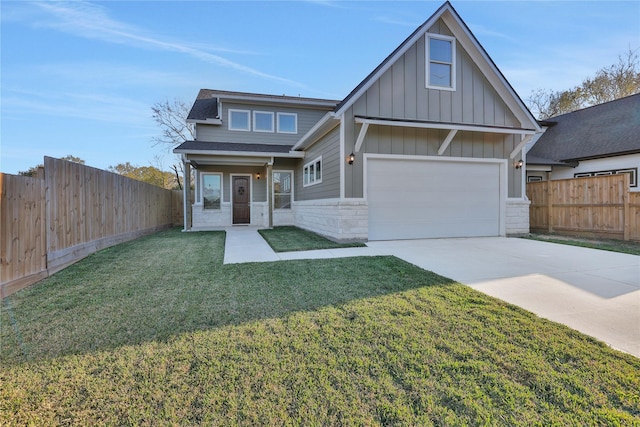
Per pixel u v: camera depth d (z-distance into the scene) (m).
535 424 1.65
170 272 4.81
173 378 2.05
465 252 6.49
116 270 4.95
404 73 8.03
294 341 2.54
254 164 12.05
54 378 2.06
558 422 1.66
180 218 14.27
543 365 2.19
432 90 8.24
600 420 1.68
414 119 8.10
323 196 9.30
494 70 8.48
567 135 14.05
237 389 1.93
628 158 11.04
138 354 2.36
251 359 2.27
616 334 2.69
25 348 2.45
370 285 4.09
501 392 1.90
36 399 1.86
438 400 1.83
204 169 12.98
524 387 1.95
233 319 2.99
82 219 5.91
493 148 8.88
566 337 2.61
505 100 8.82
